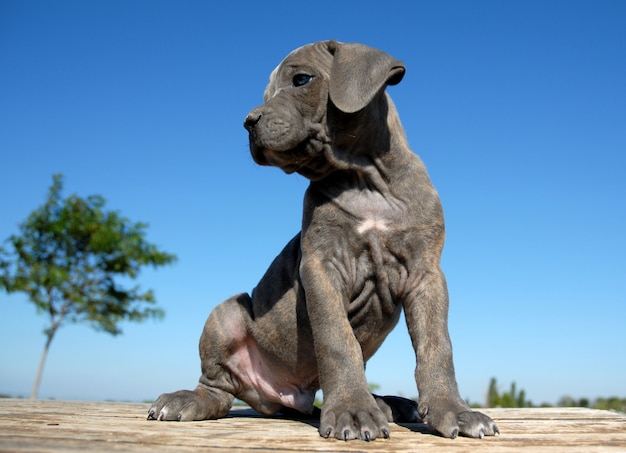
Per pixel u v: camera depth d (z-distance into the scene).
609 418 1.17
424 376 0.96
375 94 1.02
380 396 1.08
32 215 3.14
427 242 1.03
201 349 1.15
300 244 1.13
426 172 1.07
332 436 0.88
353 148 1.05
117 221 3.21
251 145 1.07
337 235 1.05
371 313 1.07
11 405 1.29
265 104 1.06
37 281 3.06
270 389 1.16
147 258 3.22
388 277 1.05
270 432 0.93
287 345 1.12
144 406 1.34
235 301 1.17
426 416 0.92
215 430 0.94
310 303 1.01
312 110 1.06
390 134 1.06
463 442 0.87
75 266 3.17
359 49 1.05
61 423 0.98
